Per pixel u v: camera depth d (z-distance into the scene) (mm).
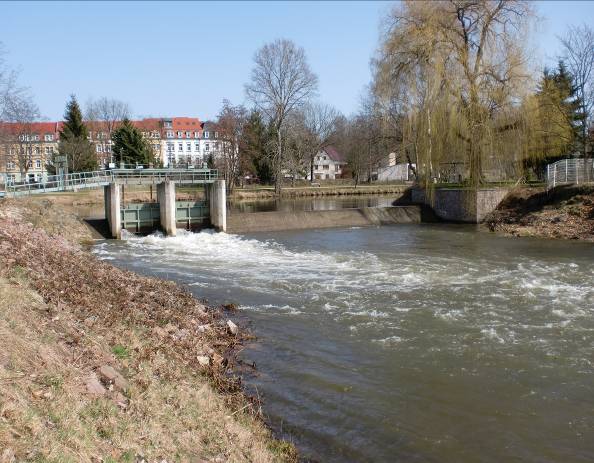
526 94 35844
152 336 10398
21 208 27203
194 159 117688
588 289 17766
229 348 11625
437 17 37344
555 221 33000
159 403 7336
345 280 19438
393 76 39562
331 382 10000
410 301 16203
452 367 10820
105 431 5984
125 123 72500
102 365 7648
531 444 7961
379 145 72688
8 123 64312
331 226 38312
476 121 36625
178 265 22750
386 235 33406
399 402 9242
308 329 13305
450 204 40219
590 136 42750
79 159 68562
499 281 19156
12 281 10031
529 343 12234
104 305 11281
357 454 7547
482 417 8766
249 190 67125
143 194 54781
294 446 7609
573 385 9977
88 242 30172
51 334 7867
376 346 12055
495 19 36781
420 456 7562
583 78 44188
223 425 7539
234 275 20422
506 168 39344
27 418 5363
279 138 64250
